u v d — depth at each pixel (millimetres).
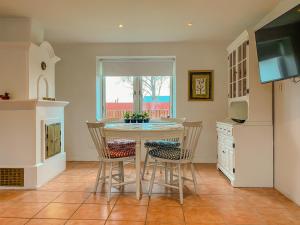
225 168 3934
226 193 3234
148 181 3793
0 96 3396
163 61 5238
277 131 3350
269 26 2787
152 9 3391
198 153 5082
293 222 2434
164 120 4609
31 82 3523
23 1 3109
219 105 5035
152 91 5367
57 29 4195
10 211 2684
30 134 3426
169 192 3279
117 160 3074
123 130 3025
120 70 5277
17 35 3666
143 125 3645
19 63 3455
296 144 2865
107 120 4559
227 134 3779
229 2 3188
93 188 3443
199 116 5066
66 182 3719
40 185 3508
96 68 5152
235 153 3480
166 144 3688
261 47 2965
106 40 4883
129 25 4023
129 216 2553
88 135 5199
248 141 3469
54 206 2814
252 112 3475
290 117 2996
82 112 5180
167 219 2484
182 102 5074
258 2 3180
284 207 2789
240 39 3779
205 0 3117
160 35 4574
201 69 5039
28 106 3383
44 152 3648
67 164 4895
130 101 5387
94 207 2787
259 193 3232
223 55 5020
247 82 3521
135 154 3150
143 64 5254
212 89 5035
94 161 5156
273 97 3453
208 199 3027
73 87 5172
